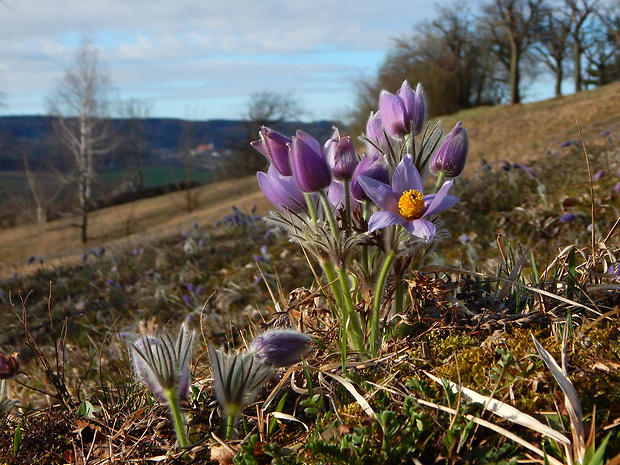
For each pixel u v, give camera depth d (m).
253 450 0.31
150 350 0.34
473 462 0.28
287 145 0.38
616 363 0.33
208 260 1.45
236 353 0.35
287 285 1.14
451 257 1.12
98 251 1.89
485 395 0.32
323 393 0.37
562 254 0.47
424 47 9.81
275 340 0.34
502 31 9.23
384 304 0.42
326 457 0.29
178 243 1.78
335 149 0.38
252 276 1.22
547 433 0.28
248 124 10.57
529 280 0.48
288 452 0.31
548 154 1.93
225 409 0.34
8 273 2.40
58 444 0.40
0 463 0.38
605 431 0.29
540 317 0.39
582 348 0.35
